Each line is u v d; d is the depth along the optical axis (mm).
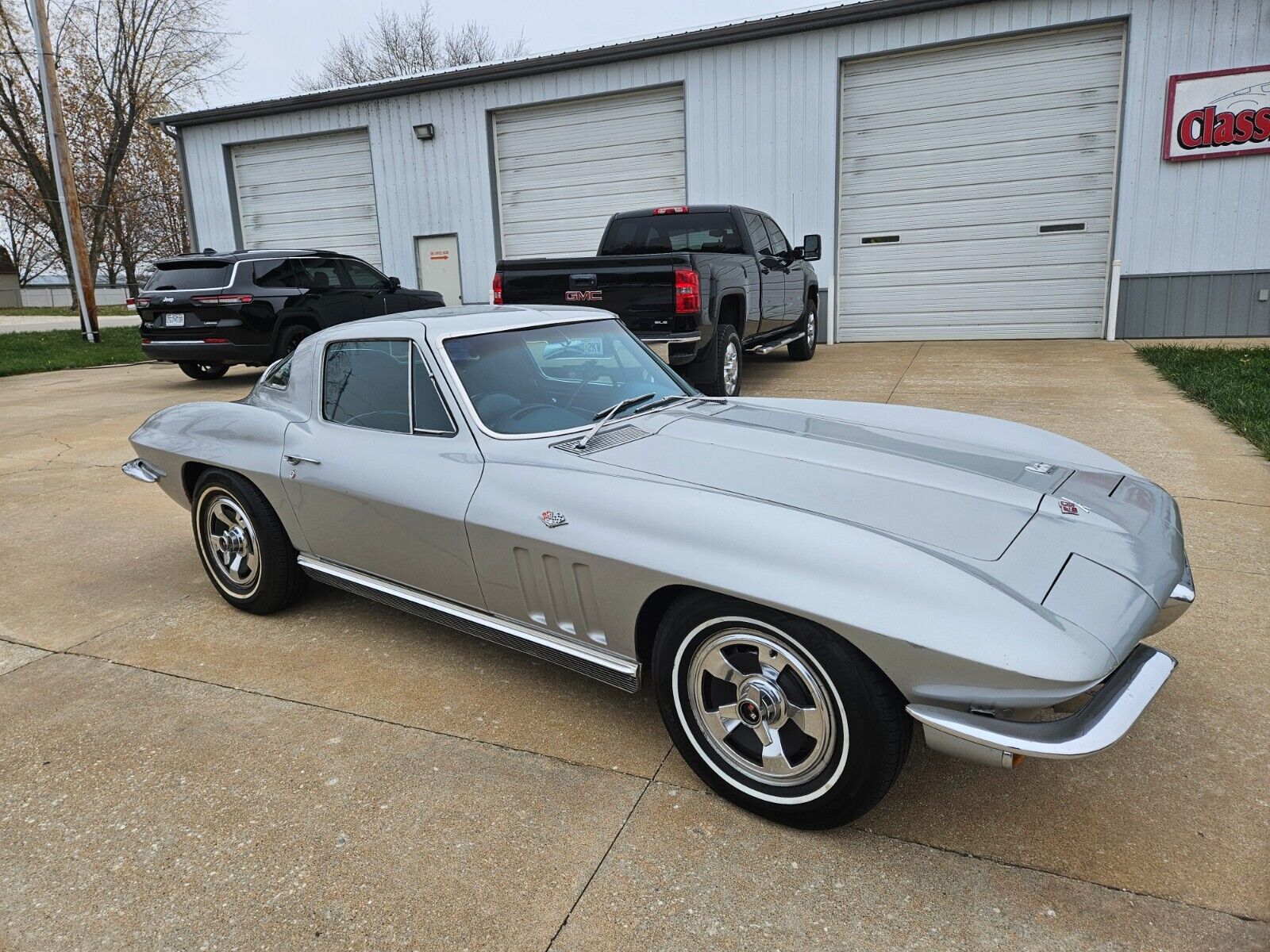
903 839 2240
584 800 2436
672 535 2350
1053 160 12266
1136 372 9227
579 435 2967
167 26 31047
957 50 12391
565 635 2691
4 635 3672
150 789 2541
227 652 3463
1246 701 2818
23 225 39219
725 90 13578
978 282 13039
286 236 17688
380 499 3055
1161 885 2037
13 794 2529
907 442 3008
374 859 2213
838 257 13656
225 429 3766
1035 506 2451
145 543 4914
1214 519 4504
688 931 1945
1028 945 1874
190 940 1964
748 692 2273
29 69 30188
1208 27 11047
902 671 1979
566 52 14227
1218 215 11531
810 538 2186
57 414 9227
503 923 1985
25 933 1995
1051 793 2408
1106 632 1960
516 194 15664
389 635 3600
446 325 3240
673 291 6832
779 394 8516
